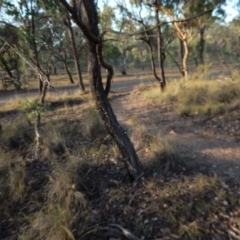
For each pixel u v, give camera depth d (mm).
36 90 14781
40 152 4477
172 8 9609
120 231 2518
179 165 3709
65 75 27734
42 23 5828
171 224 2600
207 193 2986
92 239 2500
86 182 3469
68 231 2453
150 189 3139
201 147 4359
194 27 12305
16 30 2428
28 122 5980
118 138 3299
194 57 22969
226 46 11266
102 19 9867
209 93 7059
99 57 2854
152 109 7352
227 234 2443
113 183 3406
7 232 2727
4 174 3805
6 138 5152
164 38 15602
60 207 2863
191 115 6199
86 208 2955
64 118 6691
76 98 10078
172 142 4281
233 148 4184
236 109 5988
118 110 7902
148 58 42969
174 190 3055
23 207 3104
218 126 5230
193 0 8977
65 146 4527
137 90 12180
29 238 2527
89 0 2670
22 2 1794
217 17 9984
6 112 8633
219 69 14445
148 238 2473
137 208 2859
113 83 21625
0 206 3145
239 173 3406
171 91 8820
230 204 2795
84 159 3994
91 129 5219
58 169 3568
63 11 1886
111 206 2939
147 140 4512
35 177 3717
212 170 3543
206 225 2564
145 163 3695
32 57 4441
